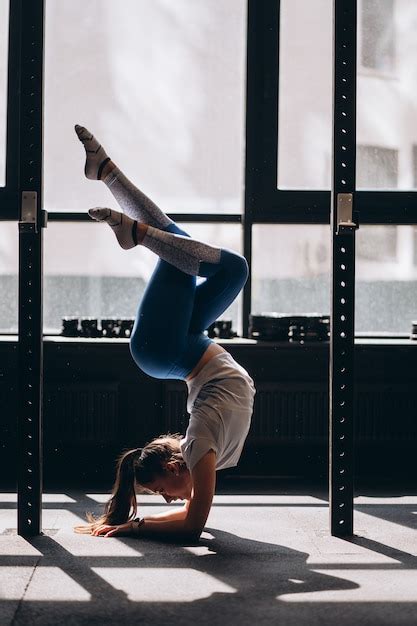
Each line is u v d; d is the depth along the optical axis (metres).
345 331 3.86
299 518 4.23
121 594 2.99
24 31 3.80
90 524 3.95
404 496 4.86
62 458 5.38
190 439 3.59
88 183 5.72
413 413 5.45
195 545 3.64
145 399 5.43
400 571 3.28
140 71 5.68
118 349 5.38
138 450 3.85
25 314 3.83
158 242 3.57
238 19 5.67
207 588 3.06
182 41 5.68
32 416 3.82
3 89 5.64
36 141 3.82
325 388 5.40
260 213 5.67
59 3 5.63
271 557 3.46
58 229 5.73
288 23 5.66
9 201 5.64
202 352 3.70
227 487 5.09
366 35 5.72
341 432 3.86
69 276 5.75
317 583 3.12
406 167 5.77
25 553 3.50
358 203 5.70
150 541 3.69
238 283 3.72
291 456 5.47
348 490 3.86
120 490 3.86
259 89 5.64
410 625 2.71
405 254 5.80
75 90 5.67
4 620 2.73
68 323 5.56
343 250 3.86
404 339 5.76
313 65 5.67
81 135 3.66
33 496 3.82
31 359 3.83
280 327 5.51
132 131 5.70
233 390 3.64
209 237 5.77
